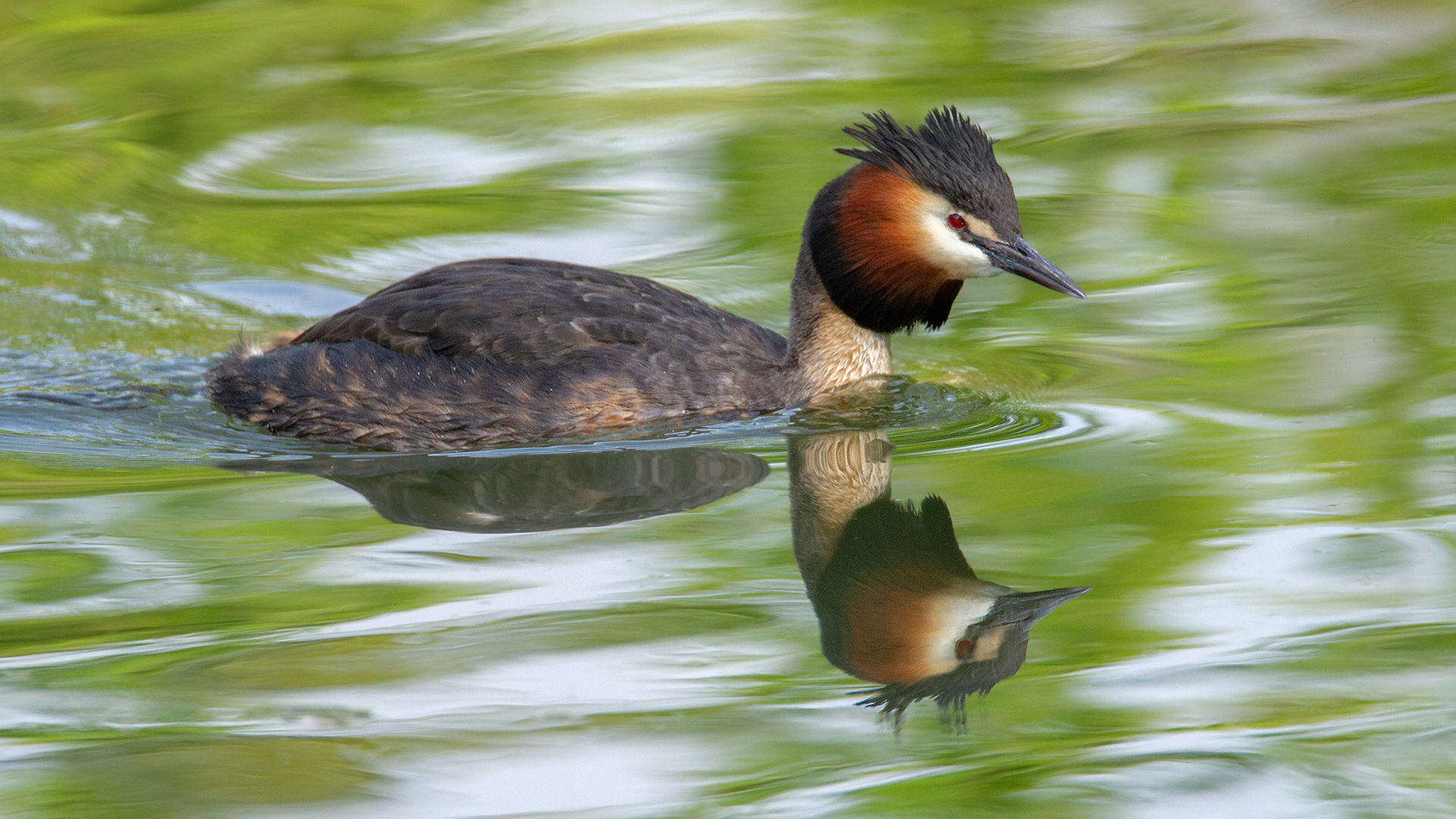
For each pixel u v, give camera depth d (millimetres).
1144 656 8609
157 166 19188
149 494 11266
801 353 13734
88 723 7930
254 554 10070
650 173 18828
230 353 13977
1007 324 15297
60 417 13148
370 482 11633
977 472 11531
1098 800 7223
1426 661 8391
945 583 9609
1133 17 24328
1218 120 20359
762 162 19000
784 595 9484
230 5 24141
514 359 12797
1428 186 18047
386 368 12859
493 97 21359
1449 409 12312
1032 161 19078
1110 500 10812
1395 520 10258
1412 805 7117
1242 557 9789
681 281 16000
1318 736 7703
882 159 13336
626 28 23953
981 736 7812
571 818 7117
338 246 16891
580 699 8203
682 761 7617
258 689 8281
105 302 15703
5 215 17781
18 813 7137
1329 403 12586
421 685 8336
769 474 11727
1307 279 15664
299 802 7227
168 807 7215
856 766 7562
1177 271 16125
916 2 24719
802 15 24312
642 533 10523
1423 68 21844
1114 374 13727
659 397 12844
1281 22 23969
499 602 9367
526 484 11562
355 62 22672
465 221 17547
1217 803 7172
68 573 9727
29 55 22391
